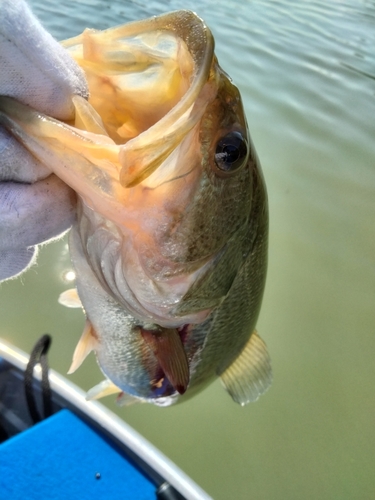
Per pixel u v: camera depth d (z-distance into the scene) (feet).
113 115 0.63
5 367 1.31
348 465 1.66
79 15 4.30
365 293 2.24
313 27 5.51
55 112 0.53
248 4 5.88
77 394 1.25
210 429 1.70
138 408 1.69
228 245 0.71
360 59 4.76
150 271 0.66
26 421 1.25
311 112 3.60
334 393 1.86
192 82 0.53
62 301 1.01
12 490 1.04
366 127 3.51
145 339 0.83
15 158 0.52
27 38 0.47
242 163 0.65
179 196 0.62
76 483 1.08
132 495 1.07
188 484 1.10
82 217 0.66
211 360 1.00
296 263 2.36
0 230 0.53
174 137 0.52
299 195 2.76
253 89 3.77
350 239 2.51
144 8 4.79
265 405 1.81
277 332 2.06
